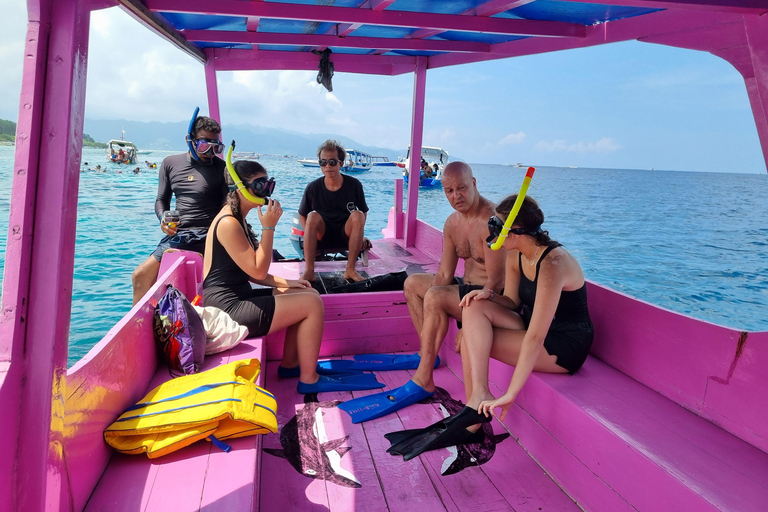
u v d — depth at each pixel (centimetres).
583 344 272
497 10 305
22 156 137
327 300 391
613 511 219
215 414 206
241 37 445
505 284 298
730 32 224
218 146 421
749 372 214
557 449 256
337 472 260
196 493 181
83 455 173
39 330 140
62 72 140
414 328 410
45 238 140
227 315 309
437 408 323
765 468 196
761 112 208
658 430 222
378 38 445
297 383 354
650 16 282
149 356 262
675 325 249
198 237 421
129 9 246
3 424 131
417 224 623
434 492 246
